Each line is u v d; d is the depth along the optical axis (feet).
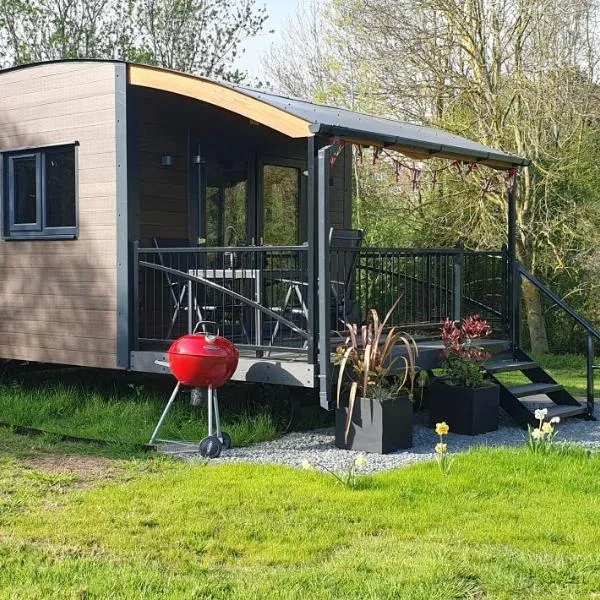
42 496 16.96
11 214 28.78
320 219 21.68
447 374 26.25
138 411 25.84
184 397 27.81
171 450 21.40
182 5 64.39
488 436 24.66
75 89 26.61
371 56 51.90
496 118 48.32
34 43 62.64
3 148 28.84
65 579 12.40
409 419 22.50
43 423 25.21
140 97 26.96
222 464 19.58
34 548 13.79
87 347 26.68
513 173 29.55
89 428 24.32
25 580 12.32
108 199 25.90
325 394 21.80
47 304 27.76
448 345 25.27
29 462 19.90
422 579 12.32
